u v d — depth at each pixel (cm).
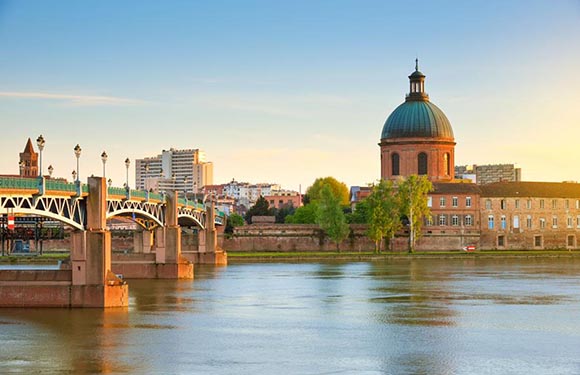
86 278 11412
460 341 9219
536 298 12988
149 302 12469
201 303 12375
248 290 14275
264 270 19125
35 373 7725
